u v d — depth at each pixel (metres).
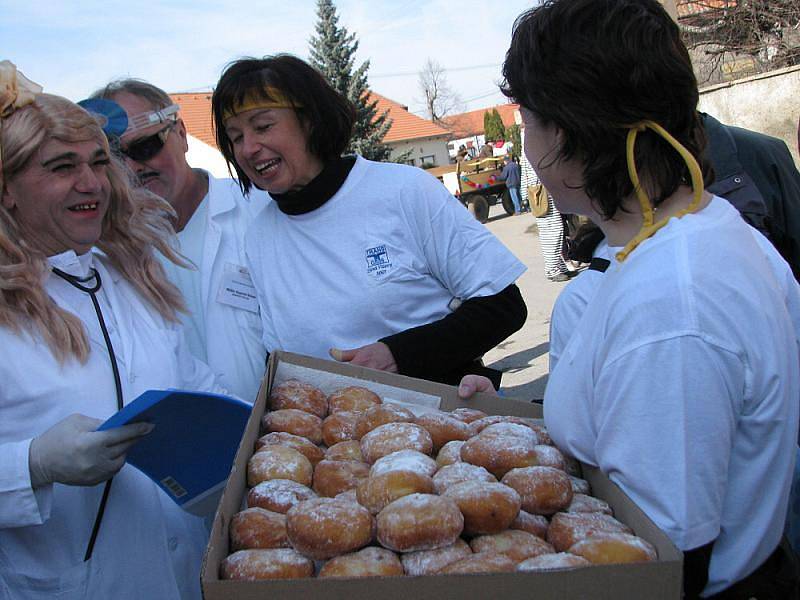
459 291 2.44
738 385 1.13
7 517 1.63
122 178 2.17
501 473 1.47
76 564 1.82
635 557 1.11
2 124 1.75
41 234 1.91
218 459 1.81
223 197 2.88
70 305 1.95
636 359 1.13
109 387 1.92
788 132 9.41
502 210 25.06
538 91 1.23
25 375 1.78
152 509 1.97
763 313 1.16
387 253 2.36
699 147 1.27
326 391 2.07
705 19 11.57
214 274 2.75
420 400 1.98
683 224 1.19
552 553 1.23
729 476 1.20
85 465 1.56
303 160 2.35
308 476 1.63
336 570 1.21
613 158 1.21
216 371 2.69
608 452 1.20
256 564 1.24
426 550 1.24
